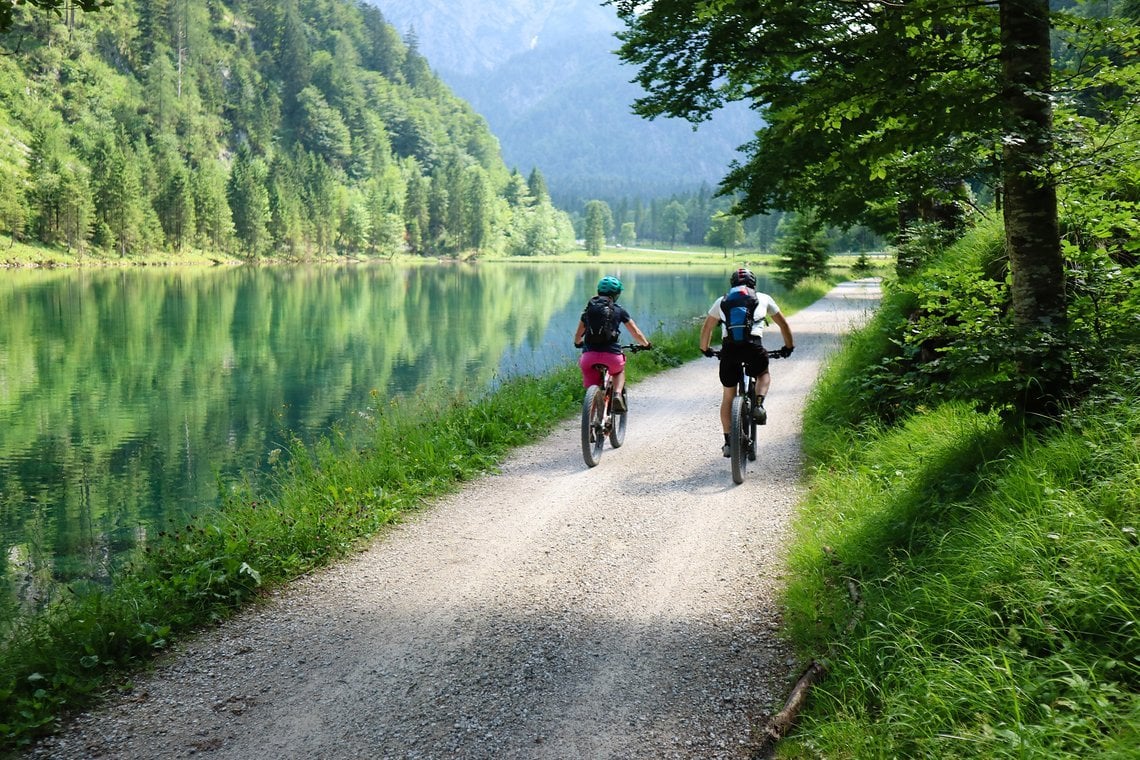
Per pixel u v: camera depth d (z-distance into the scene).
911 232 13.77
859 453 7.55
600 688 4.06
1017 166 5.10
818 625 4.48
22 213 97.38
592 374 8.65
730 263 169.25
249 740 3.66
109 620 4.57
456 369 26.62
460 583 5.42
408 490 7.32
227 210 127.38
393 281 87.25
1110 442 4.55
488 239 182.62
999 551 3.98
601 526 6.50
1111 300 5.74
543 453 9.02
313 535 6.04
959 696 3.28
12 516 11.93
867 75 5.68
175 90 193.75
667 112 14.35
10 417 19.41
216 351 31.02
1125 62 5.50
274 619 4.91
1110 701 3.04
